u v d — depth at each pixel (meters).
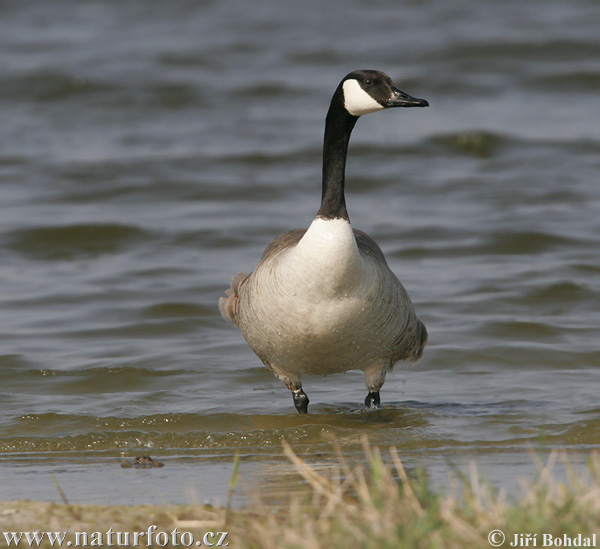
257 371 12.04
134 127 28.89
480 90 32.06
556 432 8.91
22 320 14.46
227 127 28.67
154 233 19.05
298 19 41.88
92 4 46.25
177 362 12.45
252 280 9.39
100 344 13.42
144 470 8.06
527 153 25.59
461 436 8.95
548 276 16.02
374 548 5.00
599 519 5.30
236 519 6.11
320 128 28.44
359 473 6.55
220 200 22.20
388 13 42.38
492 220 19.67
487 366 12.13
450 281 15.96
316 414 10.01
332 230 8.73
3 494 7.33
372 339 9.18
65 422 9.87
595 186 22.14
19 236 18.80
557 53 34.72
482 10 42.06
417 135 26.98
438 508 5.48
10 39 39.19
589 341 12.98
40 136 27.81
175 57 35.28
